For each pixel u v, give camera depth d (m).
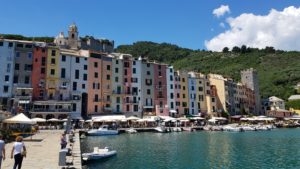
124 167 32.38
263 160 37.47
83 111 95.81
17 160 18.31
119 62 106.12
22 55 88.06
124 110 103.31
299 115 162.88
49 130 73.31
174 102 116.06
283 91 190.50
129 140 62.12
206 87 127.19
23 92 85.56
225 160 37.44
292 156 40.62
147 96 109.69
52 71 91.19
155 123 96.69
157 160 36.97
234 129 97.94
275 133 87.62
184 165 33.88
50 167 23.16
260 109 168.62
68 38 134.50
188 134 81.00
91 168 31.59
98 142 57.72
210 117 122.38
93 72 98.88
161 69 115.56
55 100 87.31
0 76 84.31
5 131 44.44
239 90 149.00
